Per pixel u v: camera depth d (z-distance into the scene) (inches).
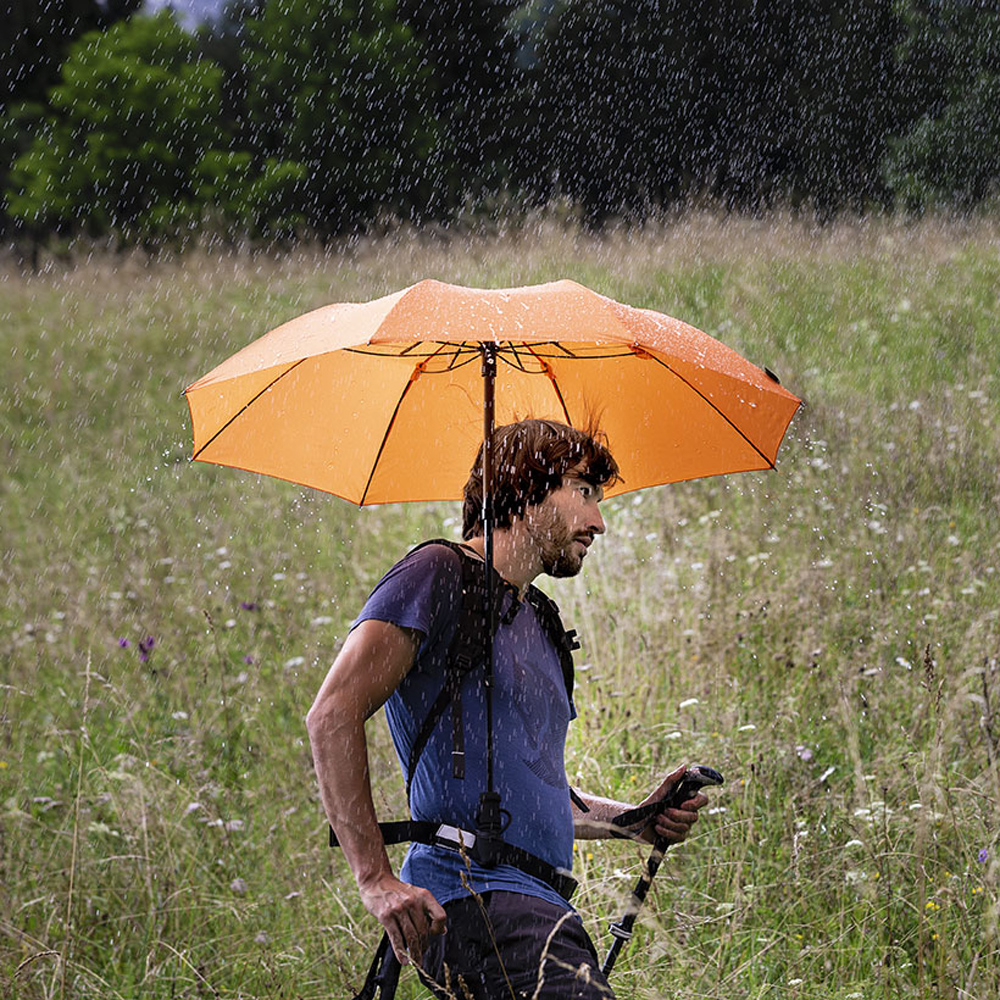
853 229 856.3
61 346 829.8
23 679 356.8
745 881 231.9
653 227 918.4
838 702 283.7
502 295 150.8
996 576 351.9
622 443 187.0
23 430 687.7
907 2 1418.6
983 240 792.3
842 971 208.4
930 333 639.8
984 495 415.8
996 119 1309.1
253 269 1031.6
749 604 340.5
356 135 1561.3
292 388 177.5
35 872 252.4
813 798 249.9
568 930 145.7
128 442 658.8
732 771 262.4
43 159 1615.4
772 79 1505.9
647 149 1550.2
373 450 187.5
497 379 186.9
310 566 438.0
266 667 352.2
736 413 176.7
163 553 461.7
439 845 148.0
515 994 142.1
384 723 300.5
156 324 874.8
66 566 450.6
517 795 149.9
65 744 309.3
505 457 160.1
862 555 376.2
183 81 1620.3
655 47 1534.2
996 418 495.8
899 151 1330.0
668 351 149.3
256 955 227.1
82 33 1905.8
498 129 1609.3
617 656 315.0
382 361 181.3
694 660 312.3
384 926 140.5
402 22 1630.2
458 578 151.7
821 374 604.7
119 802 265.6
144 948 232.5
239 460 181.2
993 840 217.3
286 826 274.1
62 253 1202.6
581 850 244.5
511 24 1619.1
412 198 1558.8
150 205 1563.7
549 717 155.9
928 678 244.1
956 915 210.4
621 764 268.7
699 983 205.3
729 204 1050.7
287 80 1596.9
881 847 226.2
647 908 222.7
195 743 294.7
